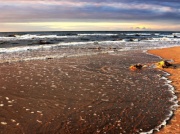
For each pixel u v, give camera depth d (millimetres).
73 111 8148
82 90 10766
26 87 11133
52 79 12891
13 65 17297
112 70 15828
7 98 9438
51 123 7145
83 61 19797
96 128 6871
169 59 21266
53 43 41000
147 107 8633
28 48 30703
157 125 7102
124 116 7773
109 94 10195
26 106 8570
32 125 6988
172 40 57656
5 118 7453
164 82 12438
